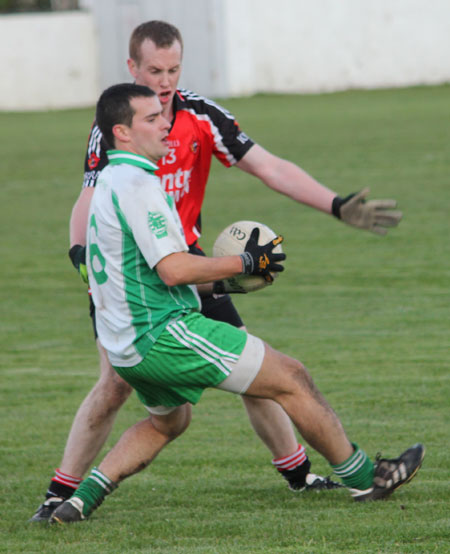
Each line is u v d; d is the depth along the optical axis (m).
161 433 14.38
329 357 23.52
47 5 152.00
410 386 20.91
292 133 76.69
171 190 15.43
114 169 13.26
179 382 13.23
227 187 55.84
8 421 19.88
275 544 12.47
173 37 14.80
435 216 42.97
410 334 25.39
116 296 13.16
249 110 96.94
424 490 14.80
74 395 21.70
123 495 15.36
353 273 33.38
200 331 13.04
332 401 20.08
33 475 16.64
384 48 108.00
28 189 58.06
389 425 18.45
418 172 55.38
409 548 12.02
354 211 15.01
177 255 12.79
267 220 44.59
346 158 62.31
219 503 14.78
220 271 12.97
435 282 31.39
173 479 16.16
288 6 108.94
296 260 35.94
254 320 27.67
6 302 31.56
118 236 12.98
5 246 41.59
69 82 112.19
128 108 13.12
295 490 15.38
